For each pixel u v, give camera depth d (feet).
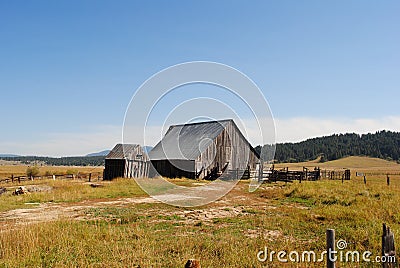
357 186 93.04
